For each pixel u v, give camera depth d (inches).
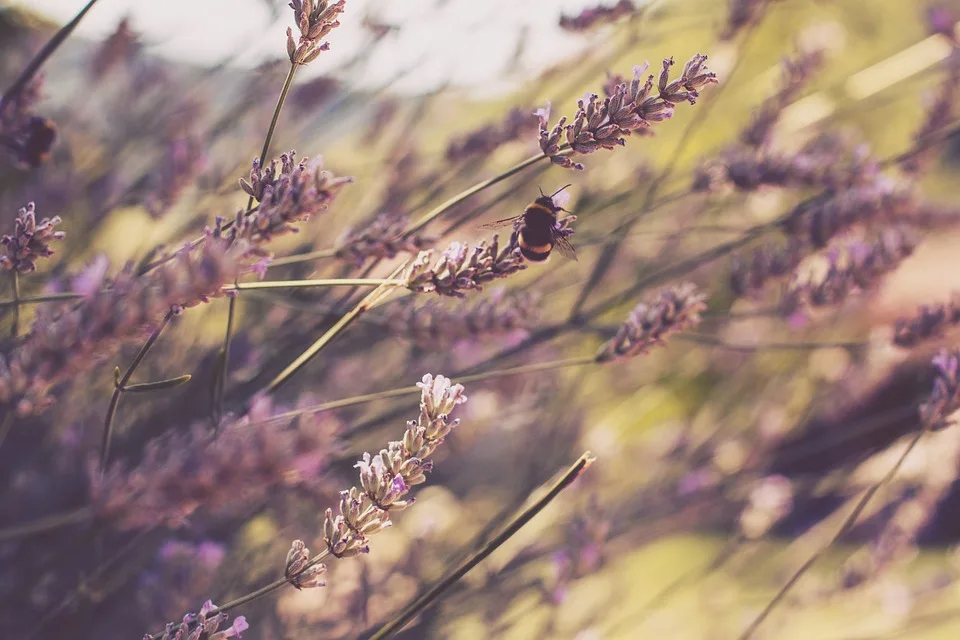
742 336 31.2
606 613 24.8
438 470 31.1
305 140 24.9
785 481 27.2
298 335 21.0
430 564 24.7
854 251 20.8
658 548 35.2
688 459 29.2
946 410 18.9
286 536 23.6
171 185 21.4
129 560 20.4
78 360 14.0
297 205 15.0
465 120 28.8
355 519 15.7
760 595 27.8
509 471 31.3
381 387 24.3
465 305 18.6
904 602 28.7
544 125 16.4
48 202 23.3
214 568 20.9
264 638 22.6
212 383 17.1
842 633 27.7
